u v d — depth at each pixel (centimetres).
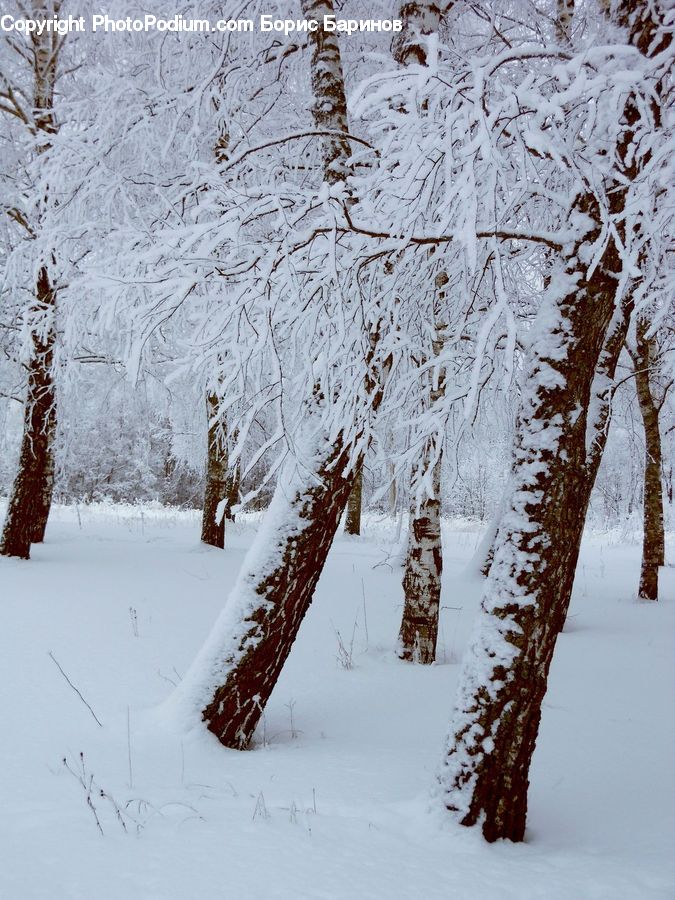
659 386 1094
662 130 306
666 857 273
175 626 679
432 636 629
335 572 1090
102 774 331
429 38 268
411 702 508
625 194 323
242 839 259
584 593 1043
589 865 261
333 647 659
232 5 618
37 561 995
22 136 1041
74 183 580
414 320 500
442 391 591
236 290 334
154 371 1042
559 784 366
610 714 490
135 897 214
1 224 991
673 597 1021
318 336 385
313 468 418
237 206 331
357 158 414
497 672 289
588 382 308
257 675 405
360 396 388
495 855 267
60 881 223
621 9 330
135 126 600
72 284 389
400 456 421
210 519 1244
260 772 351
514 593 294
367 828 278
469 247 264
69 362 928
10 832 259
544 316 317
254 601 411
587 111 327
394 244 348
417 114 302
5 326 1021
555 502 297
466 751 288
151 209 526
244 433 336
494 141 286
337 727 451
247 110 710
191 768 351
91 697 459
